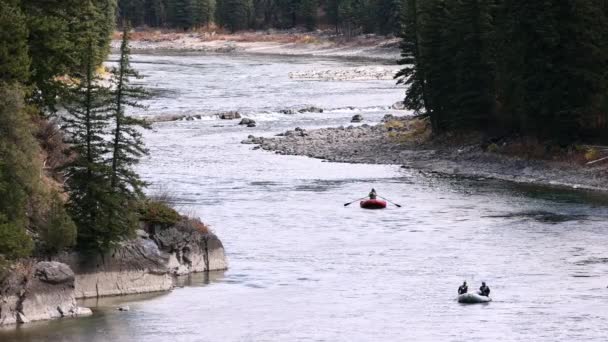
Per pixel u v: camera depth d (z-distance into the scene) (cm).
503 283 16050
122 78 15588
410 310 14488
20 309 13550
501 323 13712
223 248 17162
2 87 14825
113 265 15175
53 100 18012
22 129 14350
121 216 15188
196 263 16762
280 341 12888
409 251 18500
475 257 17925
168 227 16312
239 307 14575
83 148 15275
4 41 16000
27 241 13550
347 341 12875
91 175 15100
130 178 15488
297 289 15738
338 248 18738
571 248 18538
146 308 14450
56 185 16312
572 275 16525
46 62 17650
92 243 15000
